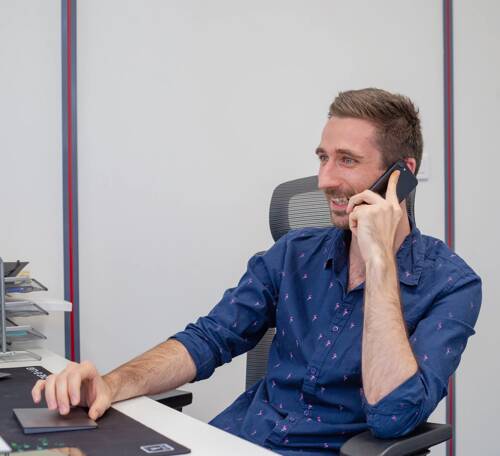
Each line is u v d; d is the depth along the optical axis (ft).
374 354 3.38
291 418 3.94
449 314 3.73
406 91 8.14
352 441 3.21
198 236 6.82
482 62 8.72
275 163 7.25
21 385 3.94
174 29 6.68
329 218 4.99
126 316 6.47
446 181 8.41
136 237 6.51
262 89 7.17
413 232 4.17
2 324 4.80
